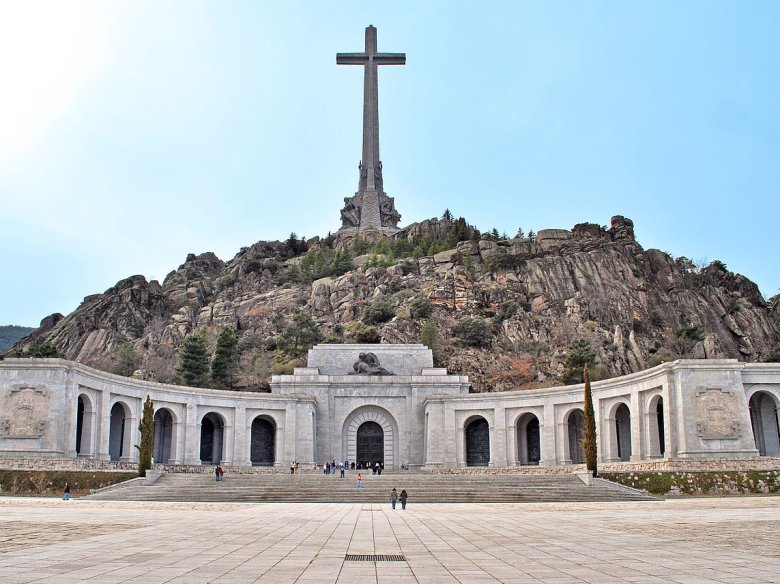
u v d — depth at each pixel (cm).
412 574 1839
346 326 12219
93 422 6712
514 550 2314
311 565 1978
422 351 9469
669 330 13138
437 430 8469
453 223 16800
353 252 15812
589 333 12238
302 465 8169
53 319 15412
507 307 12631
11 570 1809
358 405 8775
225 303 14150
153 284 15375
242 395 8194
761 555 2123
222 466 7650
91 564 1925
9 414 6141
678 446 6334
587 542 2509
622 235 15088
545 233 15225
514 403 8131
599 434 7438
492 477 6188
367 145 17438
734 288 14562
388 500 5362
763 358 13138
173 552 2192
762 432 6931
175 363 11925
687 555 2141
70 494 5512
